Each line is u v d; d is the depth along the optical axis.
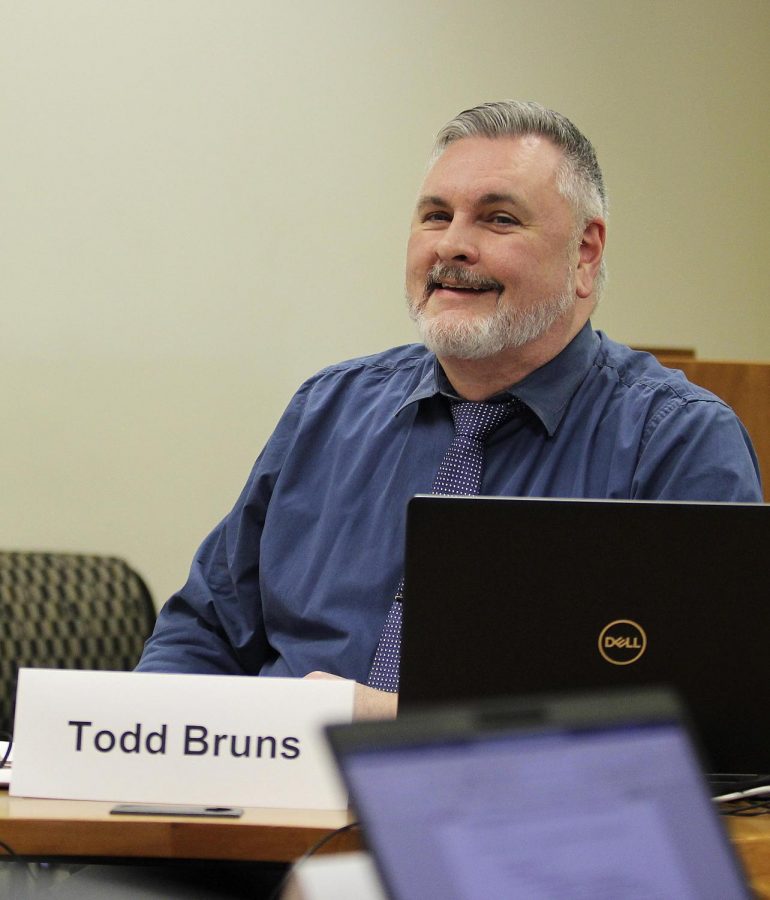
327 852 1.47
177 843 1.53
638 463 2.60
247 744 1.68
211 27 4.58
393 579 2.59
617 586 1.71
